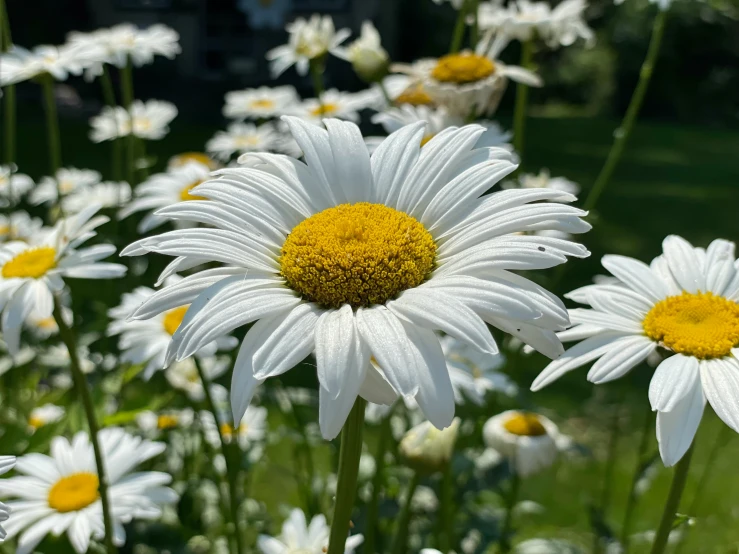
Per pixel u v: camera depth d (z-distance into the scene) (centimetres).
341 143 21
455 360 28
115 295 40
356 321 16
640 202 99
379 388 17
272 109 46
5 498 27
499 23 39
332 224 18
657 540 20
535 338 17
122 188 42
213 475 31
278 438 35
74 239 23
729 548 34
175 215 19
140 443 28
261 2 74
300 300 17
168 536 30
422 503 31
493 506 35
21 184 45
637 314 21
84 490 25
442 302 16
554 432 31
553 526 39
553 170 112
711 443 48
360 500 30
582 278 71
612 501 42
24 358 35
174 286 17
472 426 35
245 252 18
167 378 32
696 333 20
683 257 22
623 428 49
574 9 38
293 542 24
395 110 35
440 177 20
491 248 17
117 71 129
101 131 48
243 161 21
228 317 16
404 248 18
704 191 105
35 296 22
